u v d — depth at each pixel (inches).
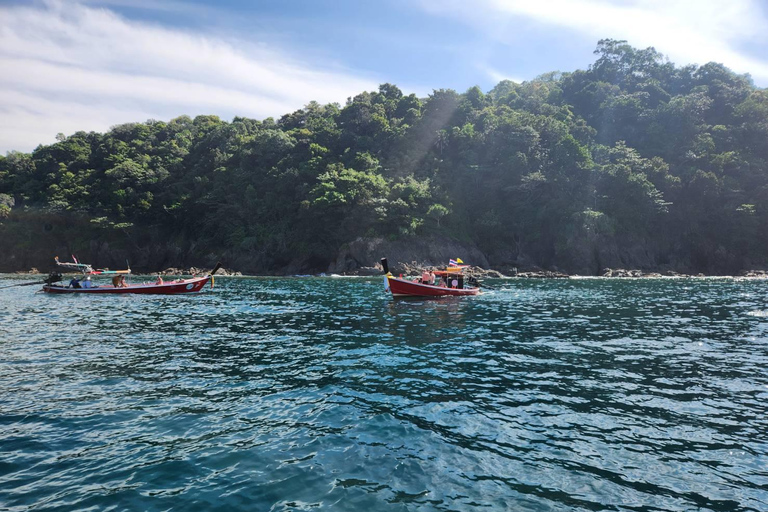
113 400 346.6
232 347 546.0
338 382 396.5
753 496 213.3
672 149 3380.9
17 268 3110.2
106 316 824.9
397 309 931.3
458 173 3267.7
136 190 3469.5
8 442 269.9
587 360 479.2
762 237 2746.1
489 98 4128.9
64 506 203.2
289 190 3304.6
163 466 240.7
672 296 1241.4
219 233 3243.1
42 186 3614.7
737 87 4033.0
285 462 245.6
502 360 478.0
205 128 4571.9
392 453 256.8
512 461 247.8
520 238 3006.9
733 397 356.5
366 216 2800.2
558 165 3117.6
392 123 4008.4
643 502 208.2
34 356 494.9
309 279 2201.0
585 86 4466.0
